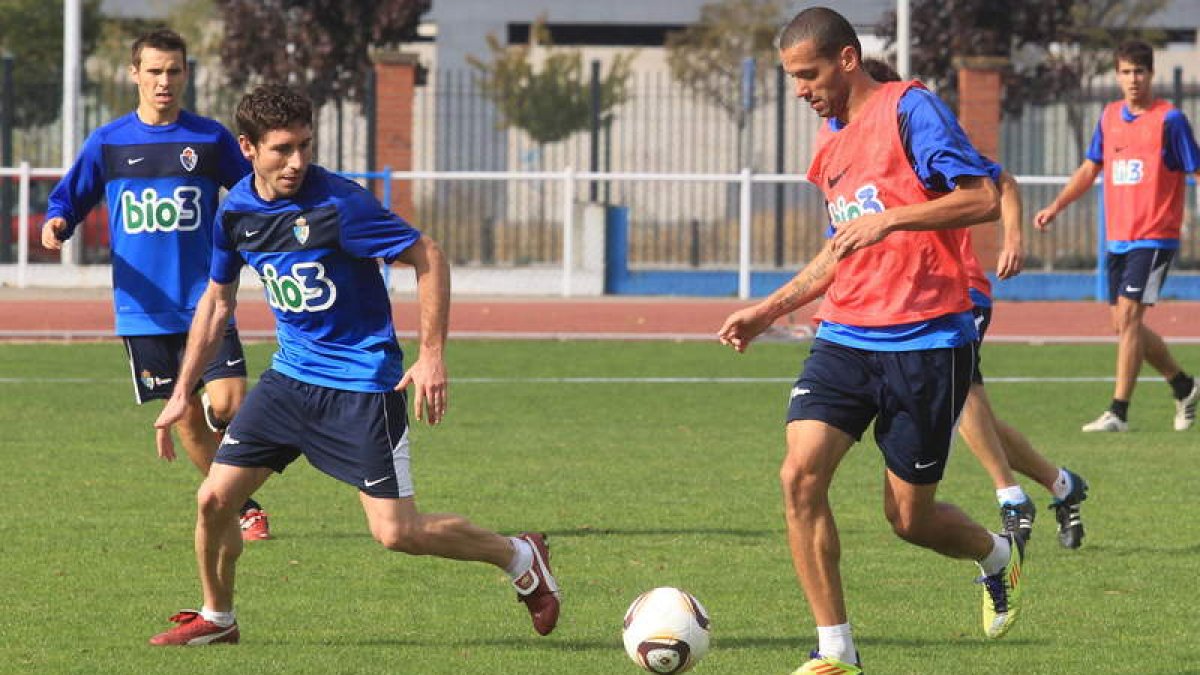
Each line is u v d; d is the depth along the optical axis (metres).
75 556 20.62
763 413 34.59
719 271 64.94
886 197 14.97
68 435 30.95
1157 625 17.45
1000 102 74.69
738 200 81.31
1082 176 31.55
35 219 69.38
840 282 15.30
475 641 16.66
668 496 25.05
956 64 67.44
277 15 80.75
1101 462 28.42
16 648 16.23
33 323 52.50
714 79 106.88
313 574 19.73
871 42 79.38
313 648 16.31
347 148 87.31
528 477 26.67
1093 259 68.88
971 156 14.45
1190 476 27.05
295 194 15.42
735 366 43.06
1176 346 48.22
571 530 22.41
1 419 32.94
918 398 15.05
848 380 15.08
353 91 82.00
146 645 16.39
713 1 116.50
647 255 82.00
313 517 23.34
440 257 15.44
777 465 28.00
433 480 26.34
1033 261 69.31
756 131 109.00
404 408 15.88
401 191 66.94
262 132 15.08
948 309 15.08
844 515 23.66
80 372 40.81
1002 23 79.88
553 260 77.00
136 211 21.78
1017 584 16.36
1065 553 21.20
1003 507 20.42
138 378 22.09
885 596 18.72
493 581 19.42
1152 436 31.55
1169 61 115.25
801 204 81.88
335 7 80.00
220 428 21.70
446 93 71.62
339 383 15.66
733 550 21.17
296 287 15.57
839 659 14.78
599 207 63.78
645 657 14.74
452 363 43.41
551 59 98.56
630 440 30.78
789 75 15.23
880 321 15.02
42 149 77.38
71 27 64.94
